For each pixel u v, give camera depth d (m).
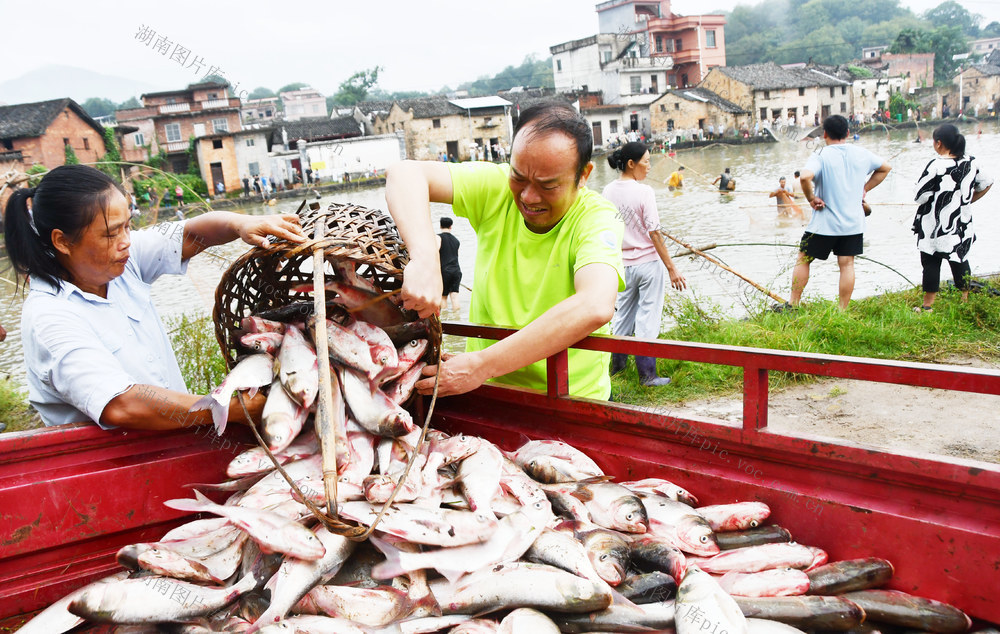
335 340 2.46
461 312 9.88
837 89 53.69
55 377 2.31
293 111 121.44
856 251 6.87
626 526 2.28
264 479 2.32
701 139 50.53
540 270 2.76
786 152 37.41
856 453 2.06
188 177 42.97
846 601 1.97
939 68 60.19
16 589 2.22
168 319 7.59
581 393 2.88
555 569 2.03
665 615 1.96
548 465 2.53
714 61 63.66
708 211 17.28
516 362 2.45
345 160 48.34
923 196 6.64
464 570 2.08
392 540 2.13
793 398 5.31
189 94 54.50
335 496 1.99
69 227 2.29
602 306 2.38
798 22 98.31
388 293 2.48
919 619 1.91
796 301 7.13
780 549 2.15
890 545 2.02
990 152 25.50
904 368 1.90
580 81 60.53
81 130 40.59
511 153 2.52
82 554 2.33
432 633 1.99
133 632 1.98
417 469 2.36
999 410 4.74
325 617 1.96
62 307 2.37
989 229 12.60
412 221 2.52
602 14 68.50
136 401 2.26
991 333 6.09
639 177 5.89
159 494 2.44
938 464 1.91
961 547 1.89
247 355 2.61
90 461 2.33
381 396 2.45
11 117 39.19
